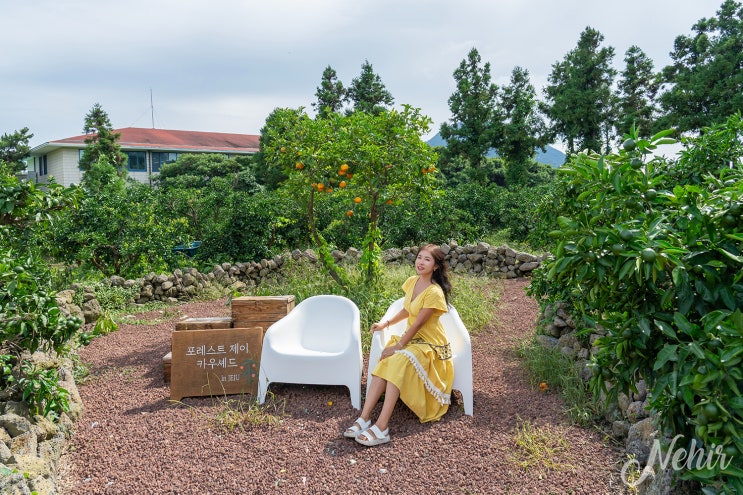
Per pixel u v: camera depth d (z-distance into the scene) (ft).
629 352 6.41
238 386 12.77
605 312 7.23
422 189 19.79
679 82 62.44
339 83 80.23
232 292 24.79
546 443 9.84
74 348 15.76
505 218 44.80
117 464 9.65
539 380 12.76
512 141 75.77
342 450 10.06
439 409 11.32
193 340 12.95
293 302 16.15
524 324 18.42
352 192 21.27
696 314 6.39
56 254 29.86
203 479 9.14
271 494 8.72
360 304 18.52
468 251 29.09
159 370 14.71
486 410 11.64
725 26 64.90
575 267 6.27
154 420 11.41
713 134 10.99
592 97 73.82
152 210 31.48
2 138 97.09
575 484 8.61
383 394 12.35
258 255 34.53
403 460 9.63
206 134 120.88
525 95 75.36
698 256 5.74
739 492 5.40
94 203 29.55
